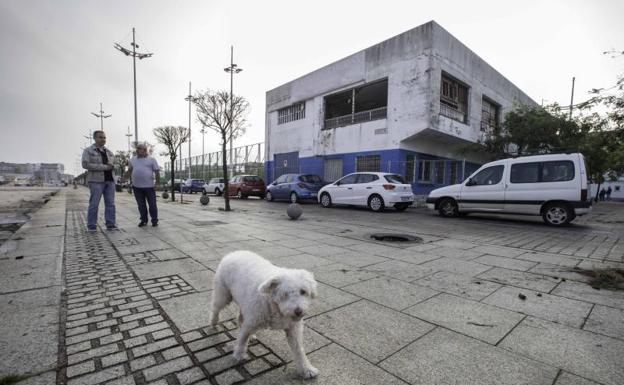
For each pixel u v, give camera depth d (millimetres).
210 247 5570
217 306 2605
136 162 7570
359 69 16859
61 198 20453
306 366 2061
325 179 19297
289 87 21531
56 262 4449
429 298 3385
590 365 2182
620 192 40594
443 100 15656
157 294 3348
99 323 2686
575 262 4902
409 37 14555
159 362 2158
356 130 17062
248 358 2246
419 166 16328
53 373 2004
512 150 19484
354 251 5484
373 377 2041
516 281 3979
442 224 9062
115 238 6211
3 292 3312
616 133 6109
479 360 2234
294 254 5223
